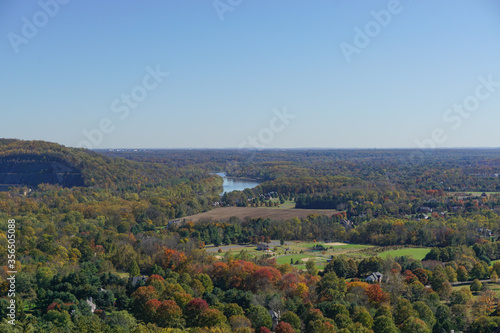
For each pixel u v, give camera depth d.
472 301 182.50
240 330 149.38
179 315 169.50
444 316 168.12
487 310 173.25
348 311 167.25
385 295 182.88
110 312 184.38
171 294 184.88
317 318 159.38
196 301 173.88
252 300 183.00
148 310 173.25
